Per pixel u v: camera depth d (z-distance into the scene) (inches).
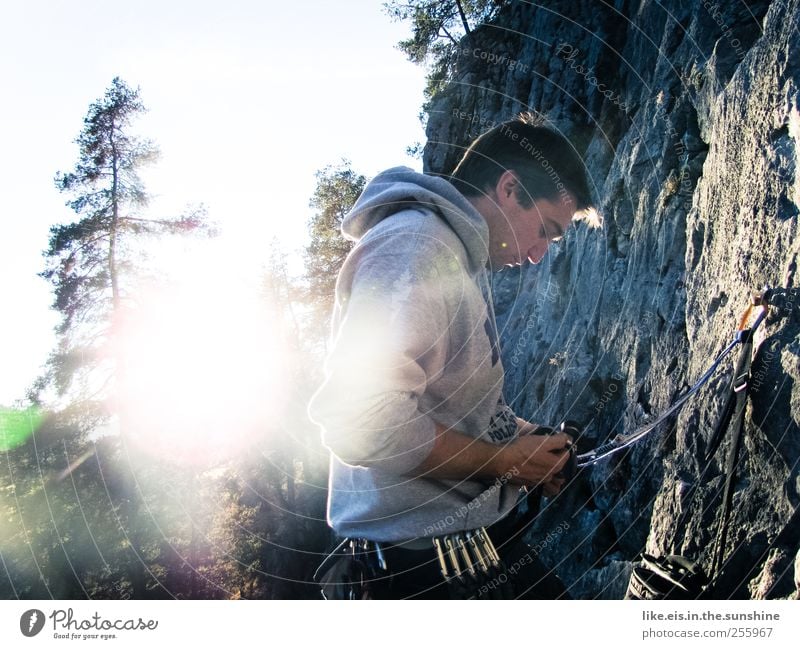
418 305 67.9
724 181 145.9
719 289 140.9
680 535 125.0
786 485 98.0
